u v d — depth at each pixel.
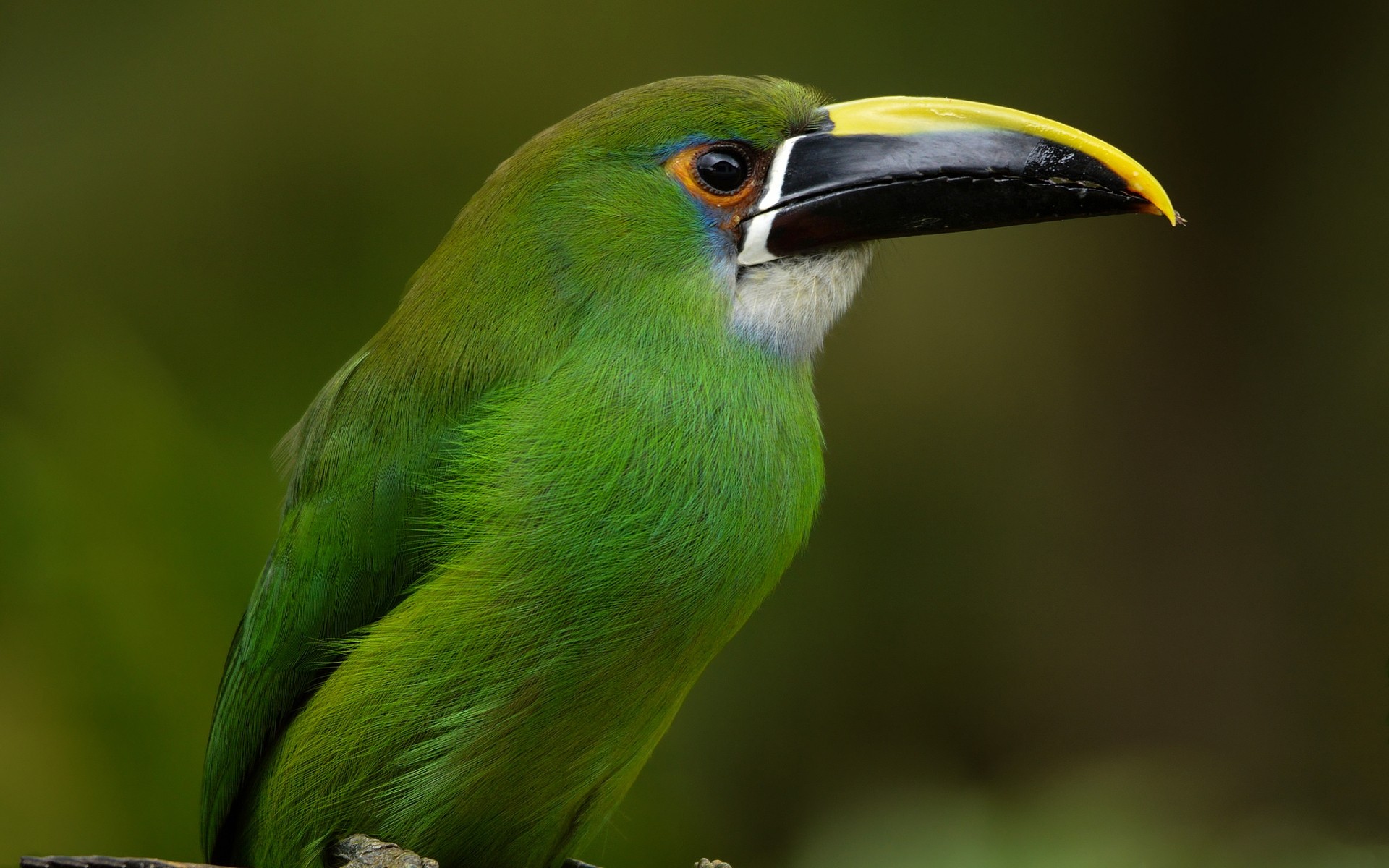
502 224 7.67
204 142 14.46
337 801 7.44
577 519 7.04
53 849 10.21
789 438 7.45
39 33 14.76
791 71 14.86
